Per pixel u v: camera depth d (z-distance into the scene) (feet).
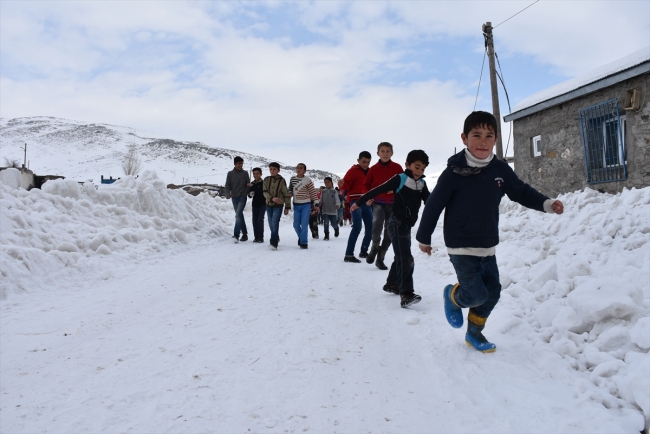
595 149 32.19
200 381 9.38
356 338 12.35
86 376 9.59
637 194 18.17
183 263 24.00
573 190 34.50
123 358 10.62
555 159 36.19
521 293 14.33
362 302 16.37
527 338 11.44
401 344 11.94
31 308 14.94
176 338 12.07
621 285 10.64
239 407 8.33
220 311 14.78
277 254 28.37
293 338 12.21
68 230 23.09
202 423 7.73
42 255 18.58
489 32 48.75
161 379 9.46
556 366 9.68
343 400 8.73
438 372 9.95
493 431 7.57
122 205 30.91
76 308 15.03
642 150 28.25
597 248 16.20
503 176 10.41
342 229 55.47
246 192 34.65
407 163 16.16
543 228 22.29
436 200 10.52
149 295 16.88
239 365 10.28
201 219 37.40
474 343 11.12
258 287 18.47
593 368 9.40
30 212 22.94
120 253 23.32
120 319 13.79
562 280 13.04
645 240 14.94
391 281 17.61
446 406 8.50
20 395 8.68
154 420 7.78
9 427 7.47
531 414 8.05
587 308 10.42
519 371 9.80
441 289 17.99
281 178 30.58
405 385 9.45
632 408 7.88
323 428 7.70
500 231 24.40
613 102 30.12
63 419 7.77
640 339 9.19
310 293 17.53
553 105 35.40
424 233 10.78
